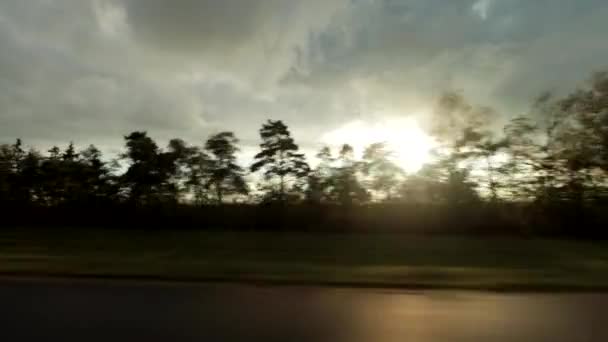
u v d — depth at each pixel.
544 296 10.53
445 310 9.15
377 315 8.77
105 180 50.75
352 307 9.36
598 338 7.48
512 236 37.34
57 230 41.03
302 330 7.82
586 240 33.81
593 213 36.72
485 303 9.79
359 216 42.41
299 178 48.59
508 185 40.91
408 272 13.93
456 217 40.34
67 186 50.97
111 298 9.98
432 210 40.94
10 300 9.77
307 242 30.83
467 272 14.04
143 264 15.22
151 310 8.99
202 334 7.59
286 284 11.85
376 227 41.34
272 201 47.47
